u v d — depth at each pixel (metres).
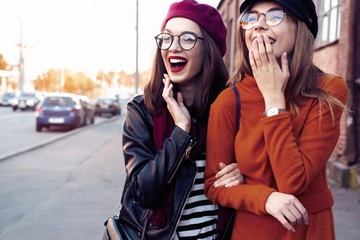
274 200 1.51
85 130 18.66
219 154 1.70
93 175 8.00
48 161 9.73
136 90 24.83
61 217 5.13
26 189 6.70
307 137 1.55
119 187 6.93
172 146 1.62
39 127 18.09
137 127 1.75
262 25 1.61
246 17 1.68
